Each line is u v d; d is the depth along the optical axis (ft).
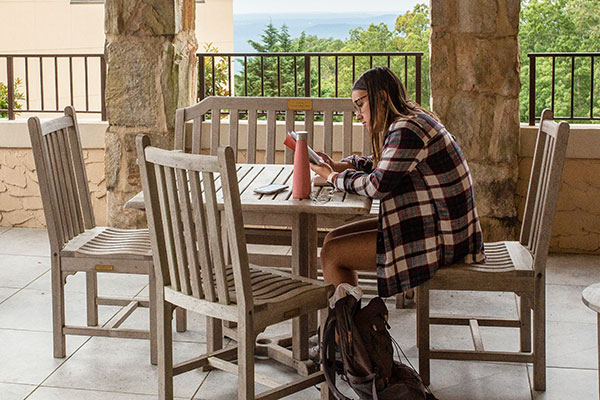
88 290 11.44
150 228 8.46
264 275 9.04
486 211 14.73
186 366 8.91
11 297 12.92
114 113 15.69
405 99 9.30
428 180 9.02
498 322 10.47
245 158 15.87
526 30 33.78
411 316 12.15
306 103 12.37
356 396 9.41
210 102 12.62
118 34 15.44
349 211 8.91
